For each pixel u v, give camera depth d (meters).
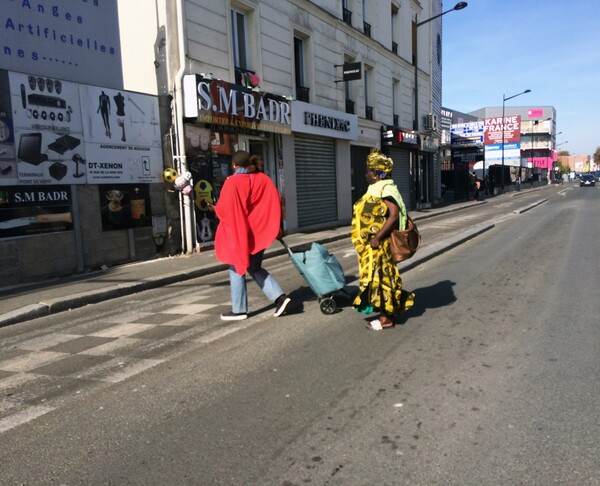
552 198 33.56
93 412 3.32
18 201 7.84
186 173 10.55
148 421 3.17
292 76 14.95
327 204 17.36
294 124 14.56
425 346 4.41
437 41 30.98
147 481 2.53
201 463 2.67
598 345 4.29
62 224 8.48
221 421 3.14
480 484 2.41
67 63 9.24
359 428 2.99
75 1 9.34
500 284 6.85
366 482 2.46
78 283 7.77
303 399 3.42
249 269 5.45
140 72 11.08
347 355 4.25
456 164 35.97
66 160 8.52
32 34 8.66
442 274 7.70
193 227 11.01
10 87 7.68
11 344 5.02
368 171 4.79
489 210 23.92
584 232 12.75
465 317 5.29
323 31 16.75
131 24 11.02
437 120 31.62
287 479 2.50
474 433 2.88
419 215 21.17
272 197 5.40
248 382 3.74
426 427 2.97
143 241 10.04
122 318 5.92
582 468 2.51
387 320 4.93
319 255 5.52
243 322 5.40
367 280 4.77
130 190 9.75
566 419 3.01
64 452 2.83
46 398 3.58
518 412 3.12
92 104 8.98
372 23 20.72
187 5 10.86
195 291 7.45
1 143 7.58
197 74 10.65
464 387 3.52
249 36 13.31
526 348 4.28
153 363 4.23
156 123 10.32
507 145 56.03
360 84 19.59
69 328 5.57
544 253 9.48
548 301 5.84
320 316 5.52
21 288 7.53
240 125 12.13
